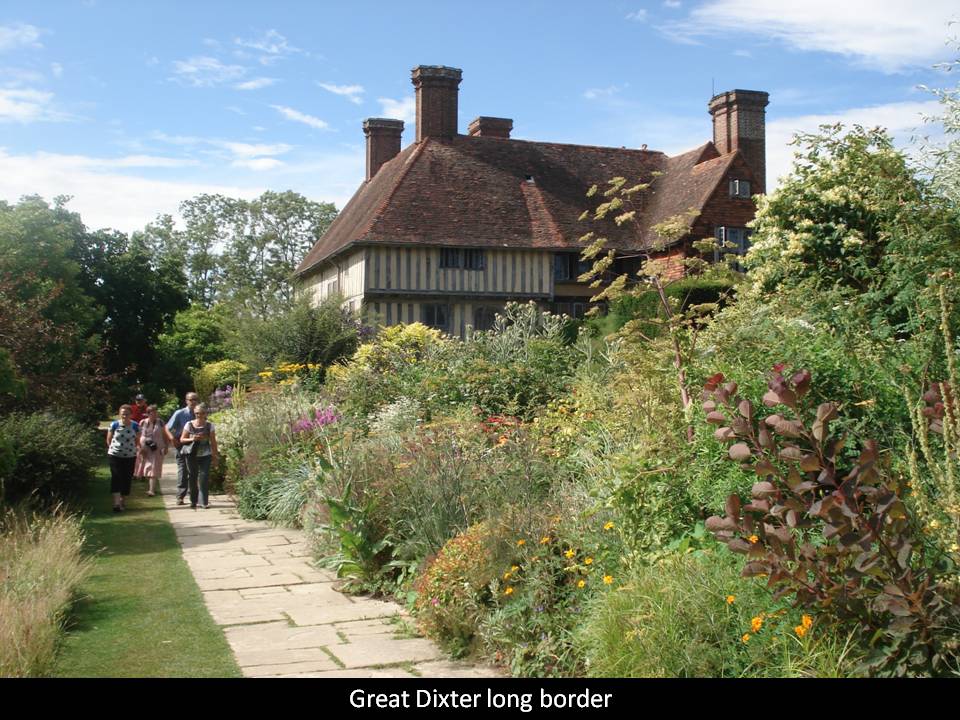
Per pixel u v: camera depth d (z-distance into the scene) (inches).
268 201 2242.9
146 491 562.3
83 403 633.6
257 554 339.6
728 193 1110.4
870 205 392.5
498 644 200.4
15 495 435.5
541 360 465.4
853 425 205.2
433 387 460.1
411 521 276.7
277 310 893.8
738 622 166.7
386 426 434.6
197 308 1520.7
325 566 303.3
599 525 221.1
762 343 242.8
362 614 245.9
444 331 1144.2
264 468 455.5
